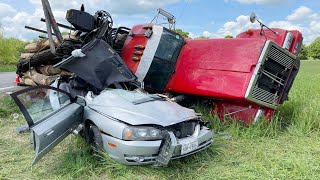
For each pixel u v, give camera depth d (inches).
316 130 232.2
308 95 356.2
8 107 290.4
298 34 266.4
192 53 263.0
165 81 268.7
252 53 223.1
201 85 241.1
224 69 231.9
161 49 259.1
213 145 193.9
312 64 1859.0
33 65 348.5
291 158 172.4
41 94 168.6
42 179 157.0
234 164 173.8
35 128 155.7
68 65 204.8
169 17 288.7
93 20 268.4
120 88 220.7
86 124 180.7
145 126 154.3
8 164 174.6
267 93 231.6
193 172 163.5
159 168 164.1
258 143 206.2
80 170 160.4
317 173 156.7
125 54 273.4
